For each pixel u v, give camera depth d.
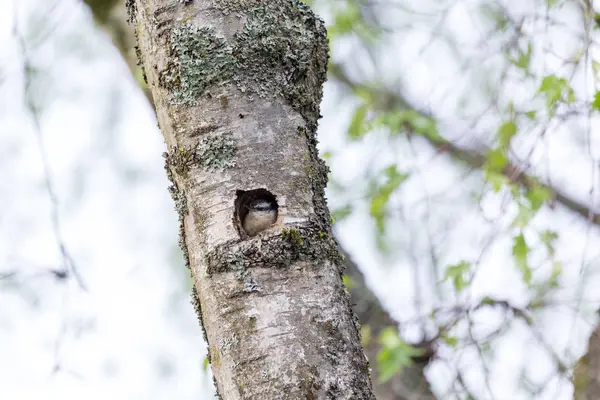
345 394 7.22
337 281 7.28
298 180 7.29
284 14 7.35
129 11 7.41
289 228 7.27
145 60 7.37
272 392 7.21
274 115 7.31
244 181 7.29
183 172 7.31
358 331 7.27
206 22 7.33
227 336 7.25
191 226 7.30
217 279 7.26
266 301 7.24
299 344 7.23
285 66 7.33
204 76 7.32
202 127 7.31
